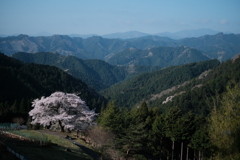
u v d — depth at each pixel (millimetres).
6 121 68562
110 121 43188
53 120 34281
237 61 170250
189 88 168250
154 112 66375
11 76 116938
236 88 20609
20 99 103625
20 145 23609
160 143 48062
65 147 28531
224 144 19094
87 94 143000
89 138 38719
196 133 39188
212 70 191750
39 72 150375
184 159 49656
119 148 38188
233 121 19094
